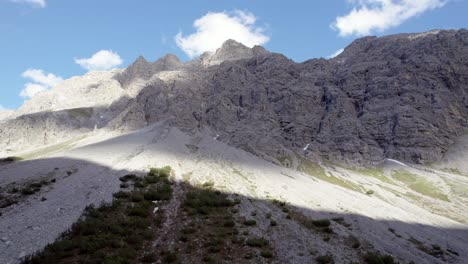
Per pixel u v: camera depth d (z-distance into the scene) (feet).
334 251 142.51
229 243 138.00
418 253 175.32
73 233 129.80
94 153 313.53
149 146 359.87
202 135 481.05
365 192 428.15
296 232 159.74
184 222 159.94
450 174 531.09
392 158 613.11
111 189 196.34
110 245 122.62
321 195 276.00
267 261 124.57
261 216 181.78
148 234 136.98
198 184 246.27
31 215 144.46
